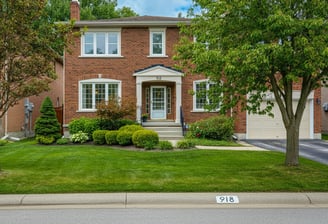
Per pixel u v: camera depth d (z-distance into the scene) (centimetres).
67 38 957
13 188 792
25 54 901
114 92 2052
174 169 1003
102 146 1608
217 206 718
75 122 1845
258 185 823
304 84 1000
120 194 762
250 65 792
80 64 2042
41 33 930
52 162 1129
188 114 2048
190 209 691
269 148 1590
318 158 1284
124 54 2053
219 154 1301
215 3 953
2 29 849
